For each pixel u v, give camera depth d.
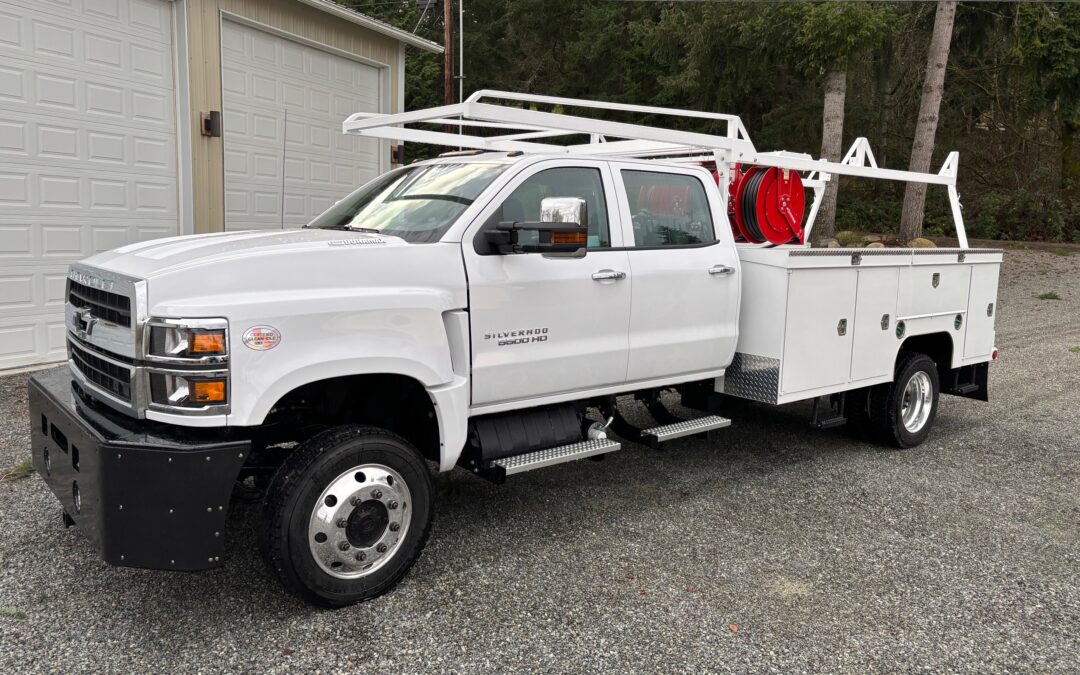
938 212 27.05
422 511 3.88
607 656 3.35
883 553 4.46
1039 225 25.44
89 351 3.73
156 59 9.28
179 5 9.30
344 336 3.62
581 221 4.00
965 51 24.33
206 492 3.26
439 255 4.07
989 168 28.72
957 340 6.91
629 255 4.88
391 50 12.52
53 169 8.39
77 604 3.68
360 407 4.39
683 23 21.78
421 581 3.98
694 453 6.27
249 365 3.35
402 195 4.71
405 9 34.91
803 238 6.44
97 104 8.73
